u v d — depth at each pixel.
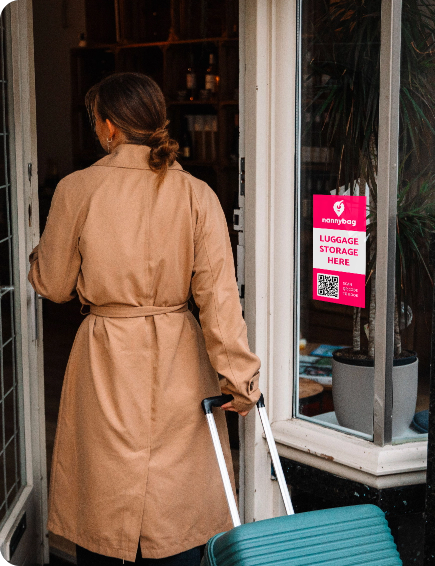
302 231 2.34
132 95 1.87
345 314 2.27
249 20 2.23
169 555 1.89
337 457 2.20
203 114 4.62
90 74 5.90
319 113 2.26
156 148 1.85
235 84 4.32
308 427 2.34
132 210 1.81
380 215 2.11
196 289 1.87
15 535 2.29
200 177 4.66
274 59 2.26
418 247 2.16
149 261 1.83
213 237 1.86
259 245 2.32
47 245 1.88
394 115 2.08
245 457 2.42
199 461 1.95
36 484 2.54
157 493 1.86
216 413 2.02
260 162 2.28
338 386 2.29
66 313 5.98
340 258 2.27
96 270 1.81
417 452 2.15
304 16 2.24
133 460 1.84
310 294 2.34
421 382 2.21
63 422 1.96
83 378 1.89
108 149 1.97
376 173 2.16
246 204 2.33
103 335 1.85
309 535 1.51
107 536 1.86
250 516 2.43
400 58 2.07
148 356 1.86
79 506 1.93
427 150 2.14
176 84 4.78
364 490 2.16
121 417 1.83
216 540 1.55
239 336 1.85
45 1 6.00
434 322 1.84
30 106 2.40
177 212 1.84
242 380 1.83
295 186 2.32
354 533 1.54
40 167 6.38
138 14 5.04
